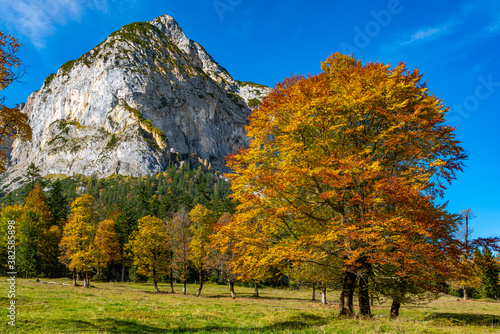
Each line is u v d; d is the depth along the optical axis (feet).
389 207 39.65
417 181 38.27
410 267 35.86
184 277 135.54
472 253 36.45
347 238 36.91
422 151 40.29
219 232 41.98
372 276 41.83
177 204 312.50
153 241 140.46
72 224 129.59
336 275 47.60
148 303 72.28
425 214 34.78
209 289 168.14
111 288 138.51
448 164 38.17
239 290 168.66
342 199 40.40
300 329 33.68
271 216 40.57
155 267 141.69
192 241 127.95
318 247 38.11
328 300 132.98
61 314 48.26
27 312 48.88
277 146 45.47
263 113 45.65
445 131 39.91
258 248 40.40
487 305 115.24
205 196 390.01
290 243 38.55
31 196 214.48
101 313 51.47
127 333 37.58
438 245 35.68
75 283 134.62
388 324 33.04
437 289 38.32
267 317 47.37
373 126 44.50
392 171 41.96
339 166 38.29
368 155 41.86
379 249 37.04
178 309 62.13
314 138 43.50
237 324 45.01
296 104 41.70
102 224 175.01
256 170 41.45
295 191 42.04
